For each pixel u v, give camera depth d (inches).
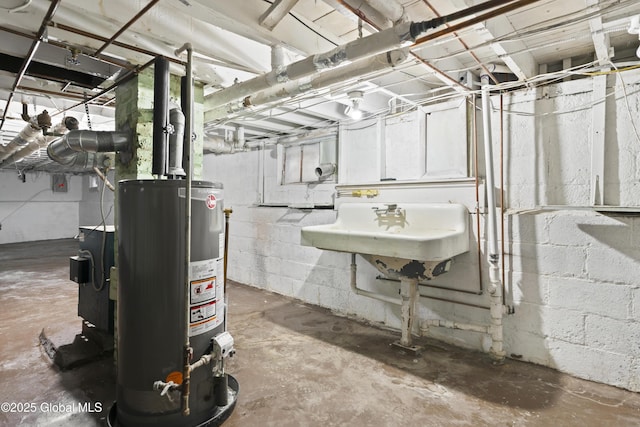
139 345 61.4
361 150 125.8
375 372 86.9
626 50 83.8
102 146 79.9
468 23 51.2
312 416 69.4
